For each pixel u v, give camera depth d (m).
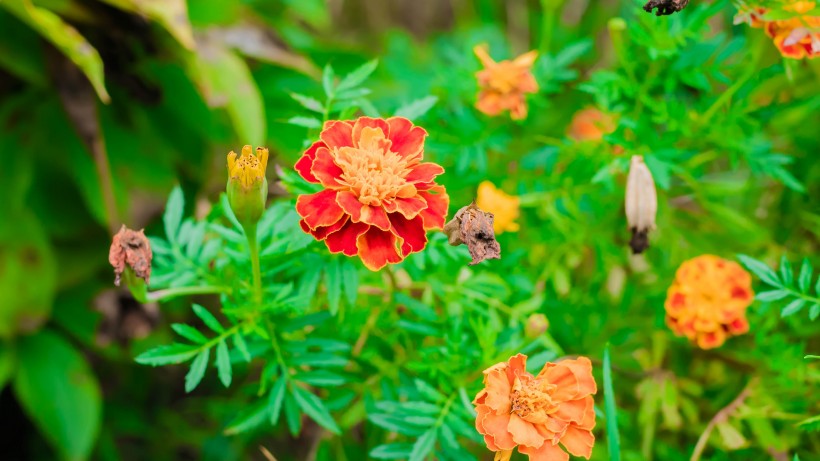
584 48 0.64
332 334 0.58
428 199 0.51
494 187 0.65
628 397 0.63
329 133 0.51
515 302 0.60
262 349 0.54
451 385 0.55
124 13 0.67
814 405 0.59
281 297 0.53
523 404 0.50
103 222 0.70
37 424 0.69
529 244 0.65
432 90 0.67
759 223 0.67
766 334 0.63
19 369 0.70
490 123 0.66
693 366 0.63
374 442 0.60
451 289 0.57
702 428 0.61
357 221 0.49
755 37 0.57
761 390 0.60
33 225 0.70
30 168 0.70
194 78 0.69
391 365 0.58
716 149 0.64
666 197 0.65
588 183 0.64
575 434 0.50
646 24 0.60
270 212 0.54
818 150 0.66
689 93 0.68
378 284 0.58
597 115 0.70
